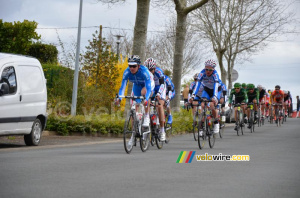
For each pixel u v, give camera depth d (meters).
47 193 8.29
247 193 8.73
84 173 10.73
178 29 32.69
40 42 48.00
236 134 29.31
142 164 12.66
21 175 10.21
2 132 16.33
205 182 9.87
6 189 8.57
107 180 9.81
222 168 12.16
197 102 19.12
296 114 70.56
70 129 23.62
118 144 19.94
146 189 8.90
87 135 23.88
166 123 20.89
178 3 32.28
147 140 16.89
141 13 27.64
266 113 45.88
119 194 8.35
